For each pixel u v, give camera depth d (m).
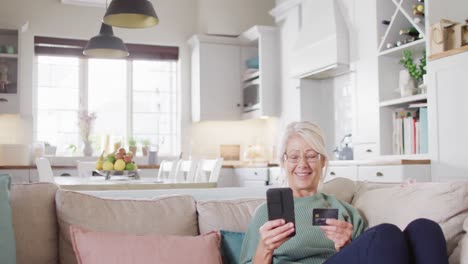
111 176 4.14
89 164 4.67
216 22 6.55
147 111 6.75
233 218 2.05
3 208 1.75
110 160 4.07
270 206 1.63
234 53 6.62
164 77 6.82
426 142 3.96
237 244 1.92
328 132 5.61
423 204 1.83
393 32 4.43
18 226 1.87
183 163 4.55
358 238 1.60
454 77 3.52
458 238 1.77
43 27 6.20
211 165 3.90
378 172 3.97
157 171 6.09
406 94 4.27
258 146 6.70
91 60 6.57
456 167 3.51
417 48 4.24
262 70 6.18
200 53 6.46
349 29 4.91
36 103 6.33
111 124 6.63
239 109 6.61
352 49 4.86
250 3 6.71
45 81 6.39
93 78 6.57
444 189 1.81
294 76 5.54
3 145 5.75
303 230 1.86
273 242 1.60
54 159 6.06
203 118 6.44
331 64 4.91
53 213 1.95
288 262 1.83
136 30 6.55
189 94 6.72
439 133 3.64
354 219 1.94
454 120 3.52
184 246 1.77
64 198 1.92
